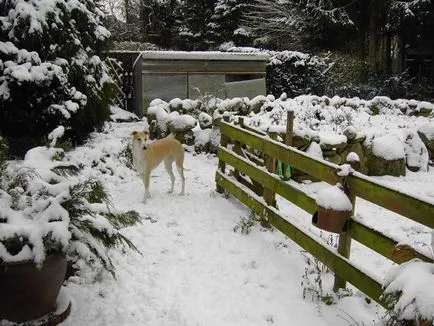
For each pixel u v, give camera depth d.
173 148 6.14
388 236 2.95
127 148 7.69
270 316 3.21
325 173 3.62
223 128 6.20
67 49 7.80
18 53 7.20
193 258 4.14
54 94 7.52
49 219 2.73
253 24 22.27
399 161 7.64
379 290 2.93
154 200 5.91
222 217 5.26
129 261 4.02
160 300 3.40
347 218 3.32
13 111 7.41
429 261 2.40
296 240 4.05
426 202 2.61
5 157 3.69
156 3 26.47
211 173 7.40
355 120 10.14
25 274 2.66
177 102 9.74
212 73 13.13
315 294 3.48
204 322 3.12
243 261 4.09
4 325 2.85
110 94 9.10
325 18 17.80
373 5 17.81
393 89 16.12
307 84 16.28
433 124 8.96
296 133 7.12
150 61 12.45
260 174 4.90
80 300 3.33
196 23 25.47
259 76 13.77
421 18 17.22
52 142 3.81
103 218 3.19
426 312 1.94
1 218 2.74
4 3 7.45
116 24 26.34
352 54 18.34
